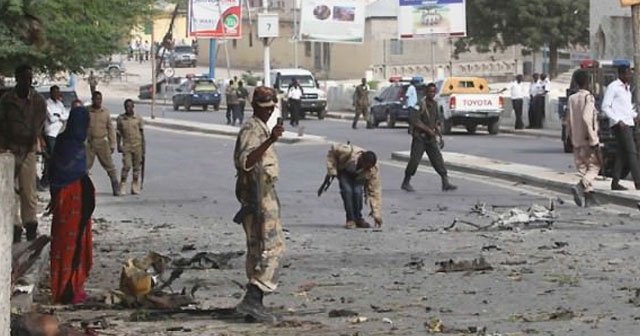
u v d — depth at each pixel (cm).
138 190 2625
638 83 2347
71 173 1224
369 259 1548
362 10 5356
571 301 1197
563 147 3741
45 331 883
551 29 6769
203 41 10112
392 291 1286
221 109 7388
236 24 5291
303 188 2631
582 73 2184
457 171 3036
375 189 1928
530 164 3128
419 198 2405
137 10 1898
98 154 2572
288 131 4934
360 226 1922
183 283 1343
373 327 1062
